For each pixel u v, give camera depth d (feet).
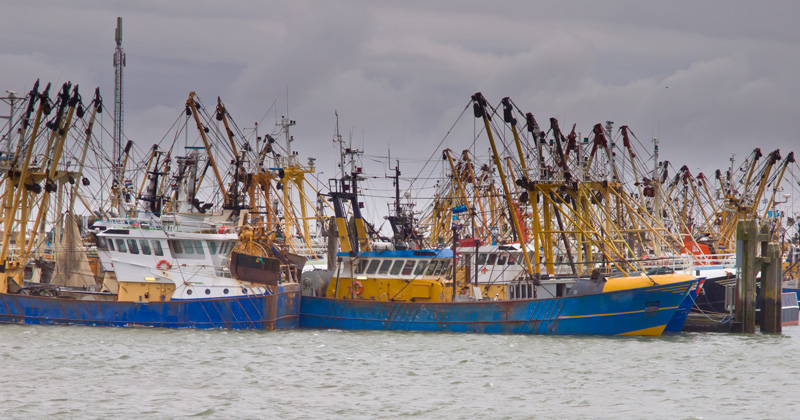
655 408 592.19
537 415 570.46
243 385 643.45
